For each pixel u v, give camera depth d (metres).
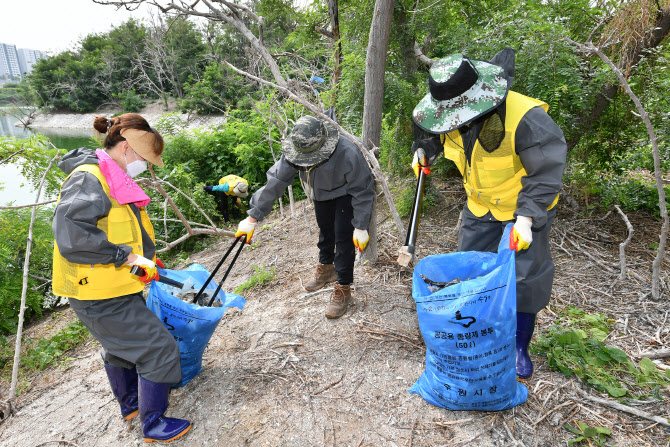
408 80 4.39
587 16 3.47
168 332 2.03
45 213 5.50
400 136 4.44
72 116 53.56
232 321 3.14
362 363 2.43
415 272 1.97
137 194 1.85
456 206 4.34
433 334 1.84
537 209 1.73
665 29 3.10
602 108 3.53
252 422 2.12
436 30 4.45
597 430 1.76
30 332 4.45
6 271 4.78
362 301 3.02
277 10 6.50
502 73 1.77
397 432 1.94
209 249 6.04
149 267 1.86
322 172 2.49
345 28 4.64
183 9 4.50
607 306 2.70
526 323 2.09
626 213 3.92
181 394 2.39
